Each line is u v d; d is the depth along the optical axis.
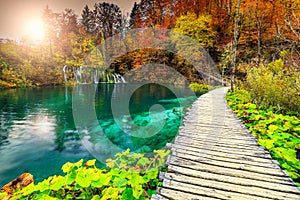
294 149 2.78
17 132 6.23
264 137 3.36
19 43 25.78
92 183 1.80
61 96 13.98
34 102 11.63
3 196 1.93
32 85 20.59
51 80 22.48
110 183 2.03
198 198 1.62
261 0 13.88
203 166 2.19
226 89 12.23
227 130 3.61
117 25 32.00
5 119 7.88
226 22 18.25
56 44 26.47
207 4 20.05
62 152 4.68
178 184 1.82
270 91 5.34
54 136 5.82
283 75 5.62
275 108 5.10
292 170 2.25
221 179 1.91
